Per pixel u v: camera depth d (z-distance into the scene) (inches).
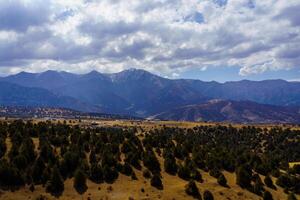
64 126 6815.9
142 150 5856.3
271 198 4845.0
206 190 4574.3
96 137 6072.8
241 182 5142.7
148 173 5054.1
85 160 5032.0
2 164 4293.8
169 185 4847.4
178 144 6530.5
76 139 5895.7
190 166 5423.2
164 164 5408.5
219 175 5364.2
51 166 4662.9
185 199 4458.7
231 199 4653.1
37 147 5413.4
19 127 6077.8
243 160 6127.0
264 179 5378.9
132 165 5339.6
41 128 6250.0
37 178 4424.2
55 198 4141.2
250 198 4788.4
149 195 4446.4
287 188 5334.6
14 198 3993.6
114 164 5118.1
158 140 6702.8
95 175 4739.2
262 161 6446.9
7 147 5241.1
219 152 6402.6
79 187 4468.5
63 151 5285.4
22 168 4564.5
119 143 6250.0
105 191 4453.7
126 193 4446.4
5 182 4210.1
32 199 4042.8
